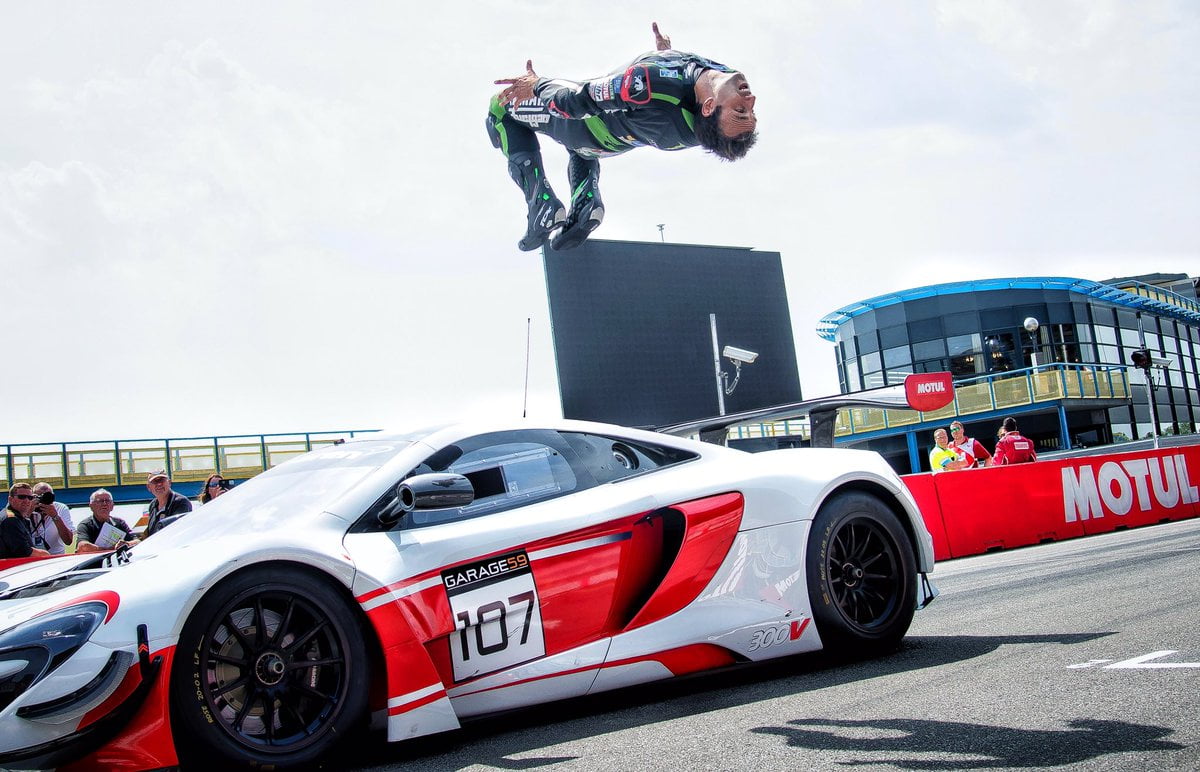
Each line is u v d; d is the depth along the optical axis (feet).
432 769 8.68
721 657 11.63
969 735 7.83
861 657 12.60
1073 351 86.28
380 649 9.62
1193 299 112.68
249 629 9.11
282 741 9.00
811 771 7.20
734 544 11.92
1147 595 15.38
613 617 11.08
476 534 10.51
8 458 65.21
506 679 10.30
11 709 8.10
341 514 10.17
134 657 8.40
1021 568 23.48
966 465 36.73
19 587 10.02
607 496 11.55
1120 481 36.42
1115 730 7.55
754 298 77.00
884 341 88.63
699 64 10.63
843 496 12.79
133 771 8.30
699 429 14.87
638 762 8.03
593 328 69.56
